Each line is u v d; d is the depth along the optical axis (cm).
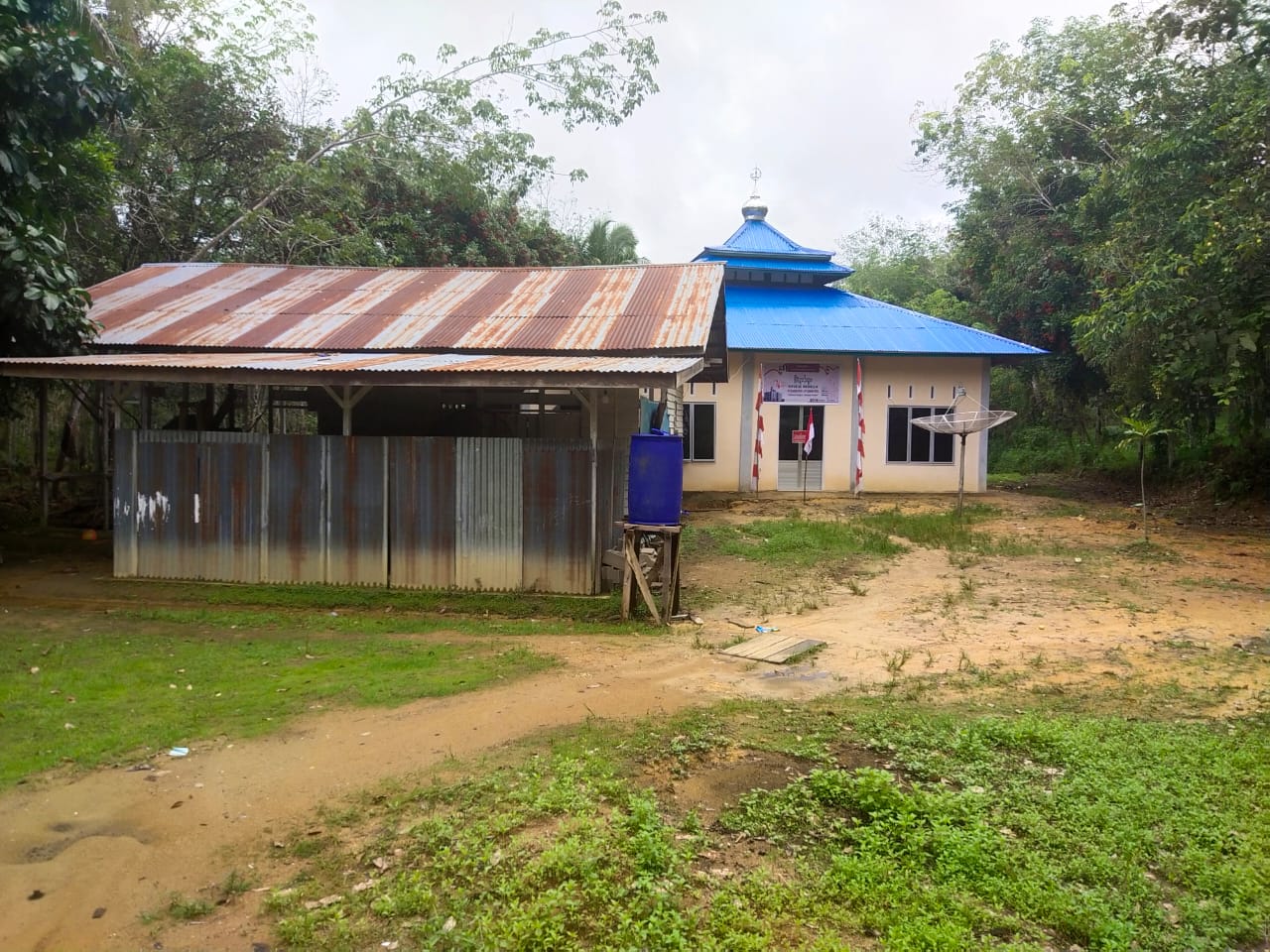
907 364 2136
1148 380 1688
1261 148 1374
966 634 836
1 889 363
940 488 2150
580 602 987
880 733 540
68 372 1003
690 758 500
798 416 2136
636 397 1329
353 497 1059
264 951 322
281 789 461
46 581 1077
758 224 2523
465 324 1274
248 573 1078
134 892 362
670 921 333
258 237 2158
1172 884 374
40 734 541
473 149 2359
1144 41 2006
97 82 1070
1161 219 1619
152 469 1091
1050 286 2367
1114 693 641
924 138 2686
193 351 1201
